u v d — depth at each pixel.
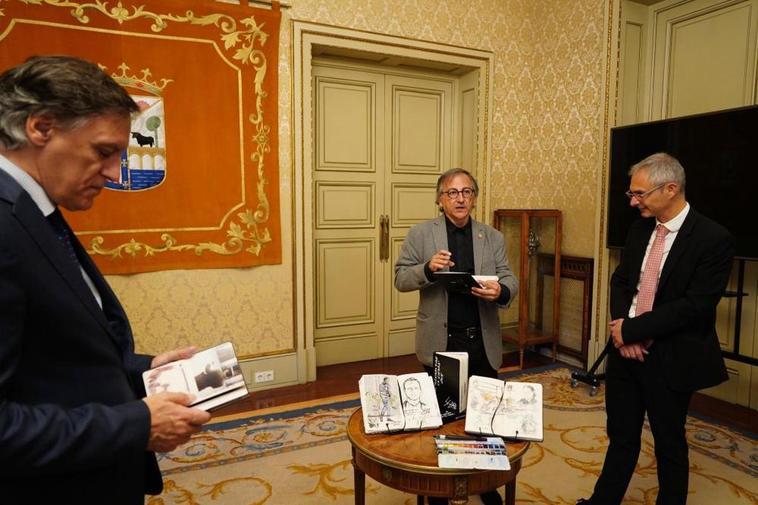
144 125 3.20
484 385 1.60
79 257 1.06
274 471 2.48
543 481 2.40
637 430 1.98
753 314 3.32
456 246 2.32
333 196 4.21
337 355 4.34
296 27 3.60
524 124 4.63
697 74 3.64
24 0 2.85
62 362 0.87
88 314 0.90
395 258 4.53
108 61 3.08
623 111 3.98
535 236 4.44
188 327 3.45
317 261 4.20
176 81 3.27
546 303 4.63
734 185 2.99
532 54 4.61
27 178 0.87
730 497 2.27
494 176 4.52
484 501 2.18
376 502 2.22
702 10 3.57
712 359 1.82
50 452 0.77
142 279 3.29
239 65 3.44
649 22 3.97
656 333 1.82
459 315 2.21
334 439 2.83
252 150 3.52
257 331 3.67
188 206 3.37
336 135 4.18
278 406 3.34
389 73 4.34
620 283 2.12
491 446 1.43
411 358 4.52
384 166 4.40
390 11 3.93
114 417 0.84
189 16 3.26
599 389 3.64
